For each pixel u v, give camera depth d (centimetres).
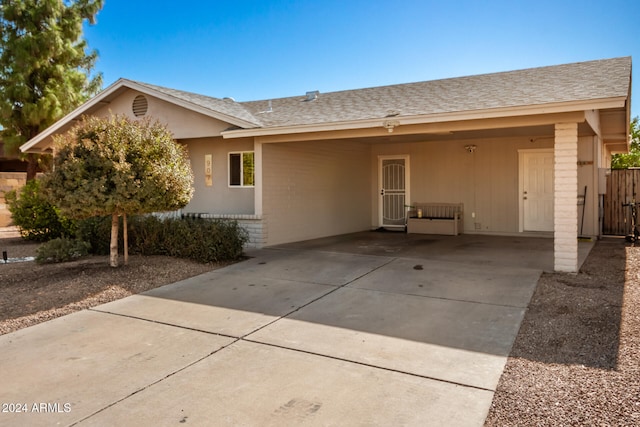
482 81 1097
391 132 888
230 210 1173
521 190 1235
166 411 323
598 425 288
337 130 941
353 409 321
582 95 713
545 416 302
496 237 1217
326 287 665
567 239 716
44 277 724
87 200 681
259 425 302
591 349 412
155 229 912
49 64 1636
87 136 717
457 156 1320
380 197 1458
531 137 1214
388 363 398
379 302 586
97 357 423
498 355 411
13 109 1578
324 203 1256
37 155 1641
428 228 1311
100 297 620
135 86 1134
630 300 550
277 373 382
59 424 308
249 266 819
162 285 686
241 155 1151
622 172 1209
